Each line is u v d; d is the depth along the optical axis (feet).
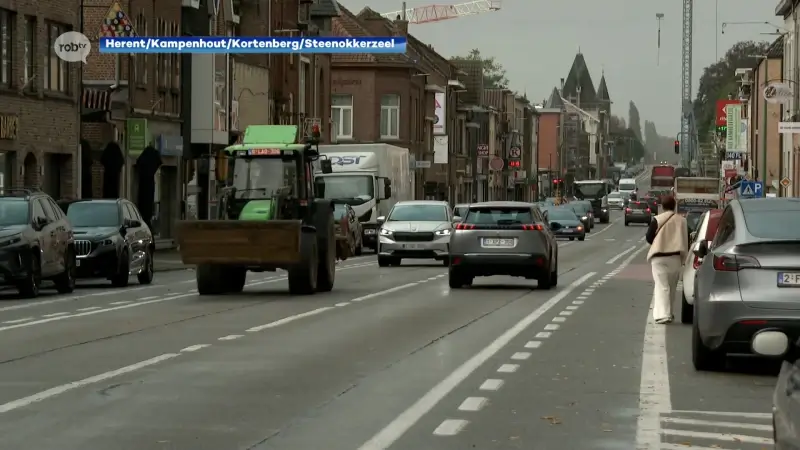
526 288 255.91
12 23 339.77
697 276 123.65
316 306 201.67
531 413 95.55
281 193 232.32
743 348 117.19
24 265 217.56
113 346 140.15
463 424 90.17
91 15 405.18
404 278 290.35
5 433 84.99
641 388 110.32
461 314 188.34
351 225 418.72
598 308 203.00
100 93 390.01
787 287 115.55
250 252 221.66
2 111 331.77
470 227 246.47
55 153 367.86
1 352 134.00
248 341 146.41
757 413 97.25
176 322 171.22
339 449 80.02
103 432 85.61
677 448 82.07
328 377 114.93
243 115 536.42
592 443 83.30
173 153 446.60
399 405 98.73
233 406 97.50
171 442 81.92
